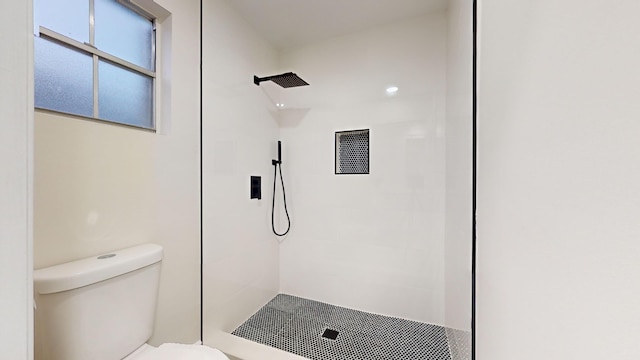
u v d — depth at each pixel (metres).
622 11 0.23
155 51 1.33
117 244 1.08
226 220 1.66
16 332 0.46
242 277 1.79
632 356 0.22
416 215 1.78
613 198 0.24
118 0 1.17
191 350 0.95
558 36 0.34
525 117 0.45
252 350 1.46
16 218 0.46
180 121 1.37
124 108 1.20
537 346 0.39
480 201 0.82
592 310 0.27
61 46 0.99
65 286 0.81
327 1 1.63
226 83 1.65
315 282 2.07
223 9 1.62
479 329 0.82
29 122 0.47
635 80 0.22
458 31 1.27
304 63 2.07
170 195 1.32
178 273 1.36
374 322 1.77
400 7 1.67
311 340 1.58
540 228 0.39
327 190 2.03
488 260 0.71
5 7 0.44
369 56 1.89
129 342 0.98
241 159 1.78
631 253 0.22
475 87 0.89
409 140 1.80
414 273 1.79
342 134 1.99
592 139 0.27
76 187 0.96
